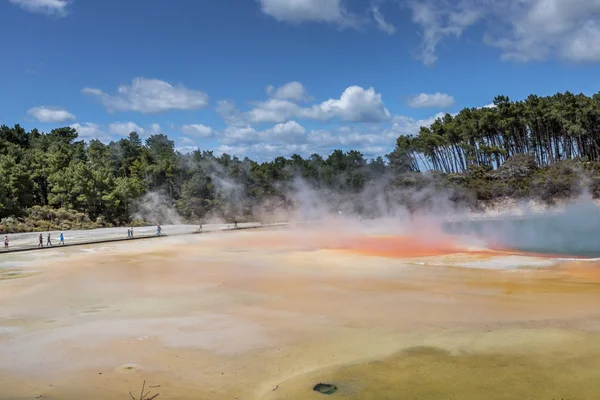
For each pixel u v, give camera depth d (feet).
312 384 38.14
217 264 105.81
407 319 56.13
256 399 35.70
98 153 342.64
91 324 56.34
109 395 36.47
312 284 79.10
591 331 49.78
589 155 296.30
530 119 290.76
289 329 53.06
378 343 47.80
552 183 251.60
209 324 55.57
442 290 71.77
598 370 39.65
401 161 325.83
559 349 44.68
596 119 275.18
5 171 227.61
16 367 42.55
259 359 43.96
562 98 298.56
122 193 262.67
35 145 350.02
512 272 86.22
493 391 36.19
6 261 115.96
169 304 66.54
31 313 62.39
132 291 76.33
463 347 46.01
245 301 67.46
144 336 51.21
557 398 34.83
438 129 339.98
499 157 307.37
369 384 37.96
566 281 76.59
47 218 226.38
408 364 42.06
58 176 248.73
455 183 275.80
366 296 68.85
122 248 145.48
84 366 42.63
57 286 81.56
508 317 56.03
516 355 43.47
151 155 336.70
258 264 104.32
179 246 149.38
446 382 38.04
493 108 307.37
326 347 46.96
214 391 37.17
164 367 42.19
